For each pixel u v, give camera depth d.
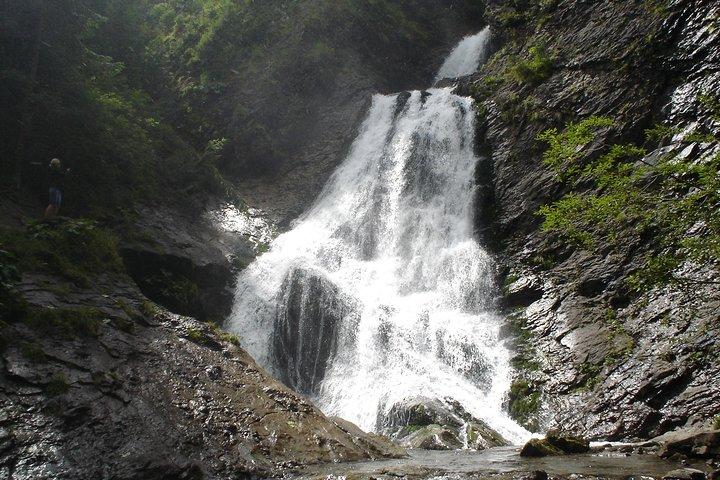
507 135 20.22
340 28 28.19
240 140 24.70
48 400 7.82
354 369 15.18
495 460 8.69
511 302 16.19
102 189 16.45
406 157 21.97
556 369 13.27
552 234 16.69
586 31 20.19
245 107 25.47
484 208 19.22
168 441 8.00
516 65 21.33
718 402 10.16
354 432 10.02
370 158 23.06
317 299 16.55
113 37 25.81
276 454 8.55
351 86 26.55
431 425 11.46
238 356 11.23
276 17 28.48
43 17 15.28
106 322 10.18
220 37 28.42
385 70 28.64
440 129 22.19
